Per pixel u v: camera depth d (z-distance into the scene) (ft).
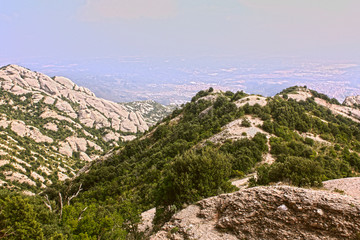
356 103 330.54
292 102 230.07
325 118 231.09
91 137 595.06
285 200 30.99
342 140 168.96
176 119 310.04
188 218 40.45
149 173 148.05
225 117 204.64
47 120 568.41
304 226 28.07
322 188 50.83
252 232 31.55
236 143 139.74
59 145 497.87
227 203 37.76
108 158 270.26
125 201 111.34
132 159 232.53
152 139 277.64
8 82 642.63
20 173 319.47
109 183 180.24
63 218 59.93
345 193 44.70
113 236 58.23
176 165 58.59
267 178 65.57
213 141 161.99
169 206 53.42
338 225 25.88
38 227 45.47
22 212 45.01
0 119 463.01
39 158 388.78
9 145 379.14
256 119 183.83
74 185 195.11
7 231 41.52
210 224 36.91
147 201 102.01
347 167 124.47
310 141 154.51
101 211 73.26
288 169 59.31
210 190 52.44
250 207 33.73
